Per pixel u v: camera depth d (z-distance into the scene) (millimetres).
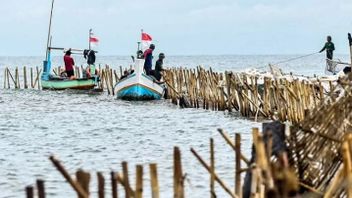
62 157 36469
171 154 37031
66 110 63562
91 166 33594
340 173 15281
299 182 18016
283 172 13875
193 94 62031
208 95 59000
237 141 16922
